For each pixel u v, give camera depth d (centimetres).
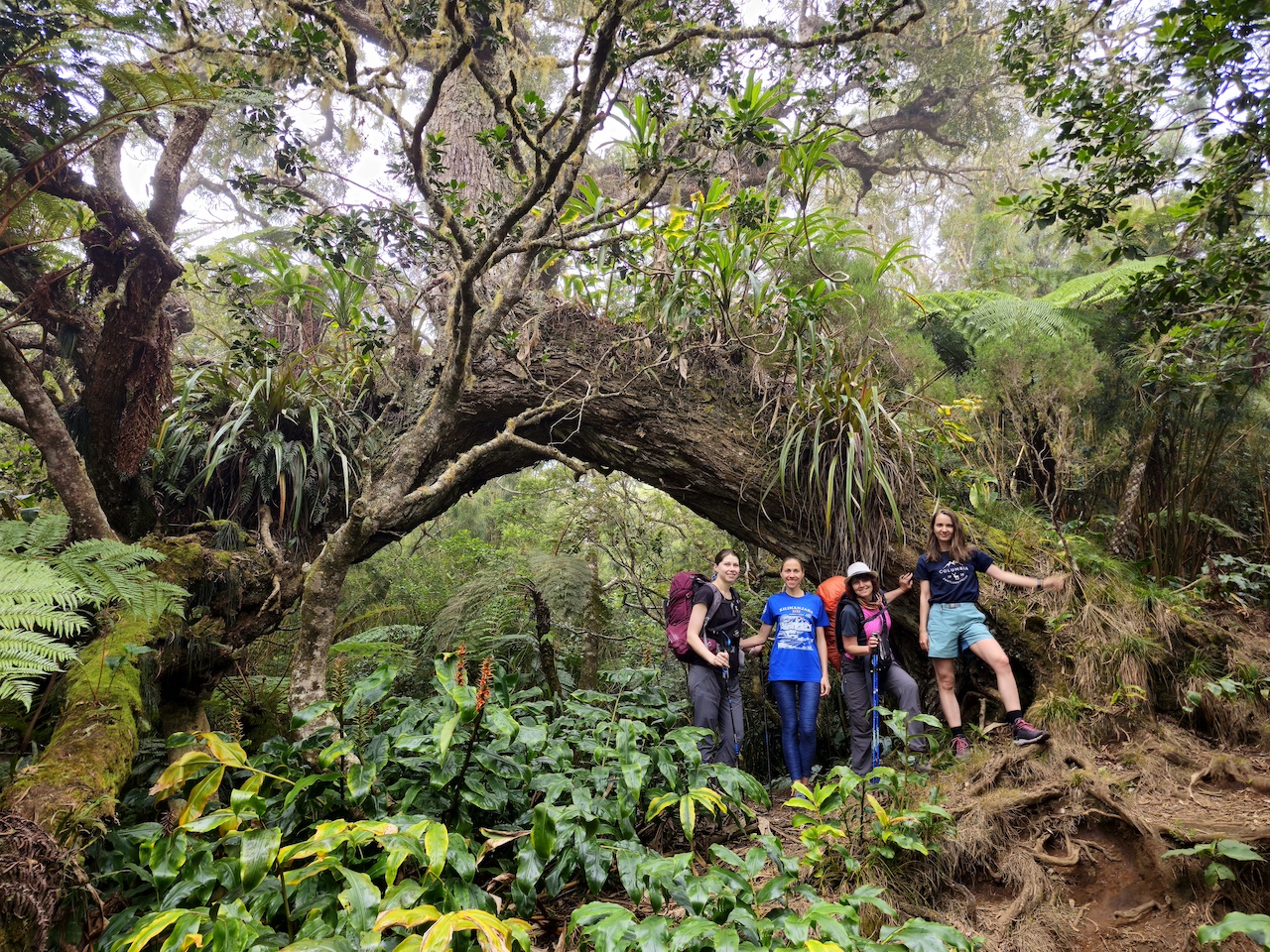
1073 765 395
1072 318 683
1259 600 545
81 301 531
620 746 342
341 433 581
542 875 327
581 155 390
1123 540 575
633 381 553
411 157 360
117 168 476
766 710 626
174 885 243
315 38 346
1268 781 371
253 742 494
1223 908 296
